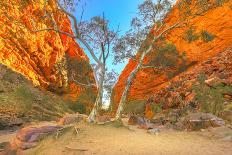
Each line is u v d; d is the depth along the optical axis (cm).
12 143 1648
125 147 1405
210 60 3956
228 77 3017
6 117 2962
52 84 5966
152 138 1622
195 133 1798
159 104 3341
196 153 1256
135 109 4244
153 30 2422
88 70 2300
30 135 1622
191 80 3359
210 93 2488
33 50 5994
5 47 5284
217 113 2181
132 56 2383
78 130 1661
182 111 2602
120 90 5447
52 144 1524
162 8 2428
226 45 4834
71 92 6044
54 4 2127
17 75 4425
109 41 2011
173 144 1464
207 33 2419
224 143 1447
